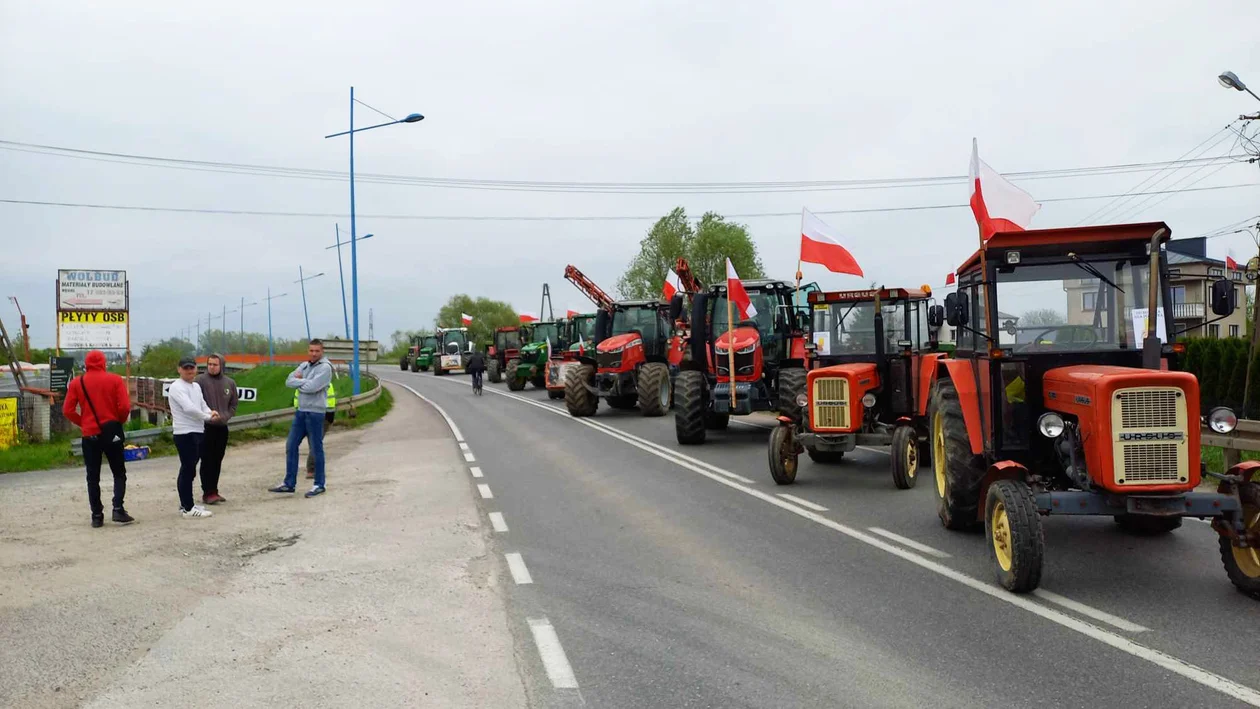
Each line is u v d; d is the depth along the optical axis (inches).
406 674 178.7
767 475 458.0
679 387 595.5
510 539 312.2
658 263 1806.1
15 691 170.4
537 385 1487.5
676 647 193.0
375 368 3198.8
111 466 351.9
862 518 337.7
